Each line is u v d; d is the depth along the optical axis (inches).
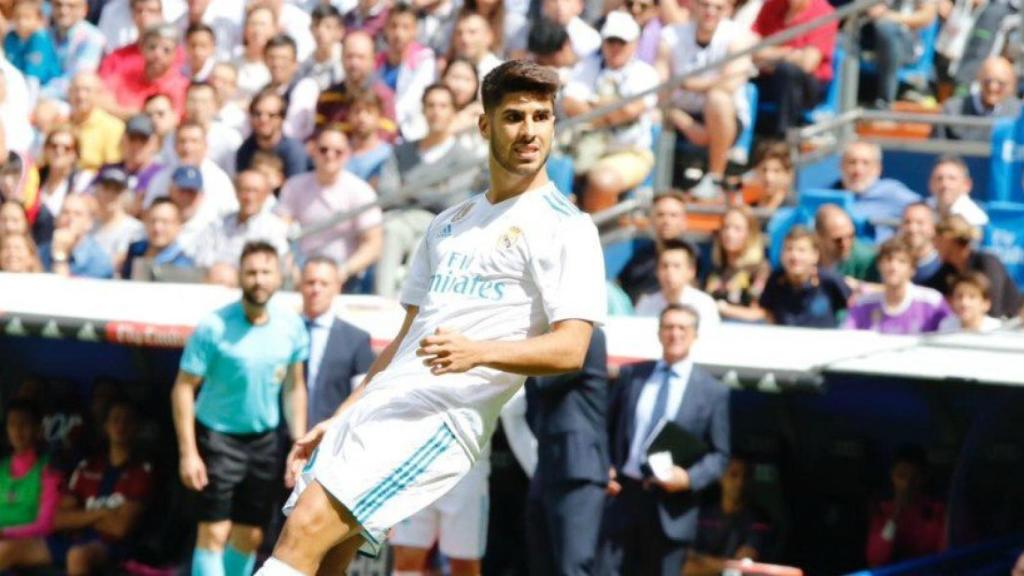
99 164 1272.1
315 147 1191.6
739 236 1087.6
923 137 1204.5
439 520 937.5
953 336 939.3
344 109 1266.0
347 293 1101.1
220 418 951.0
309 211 1155.9
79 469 1082.7
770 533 987.9
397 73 1277.1
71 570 1052.5
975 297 991.6
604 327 902.4
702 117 1150.3
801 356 933.8
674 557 916.0
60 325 997.2
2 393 1112.8
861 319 1030.4
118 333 993.5
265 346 944.9
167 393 1092.5
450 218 610.2
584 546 885.8
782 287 1050.7
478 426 595.2
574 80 1237.1
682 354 920.9
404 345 605.9
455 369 559.2
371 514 584.4
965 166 1138.0
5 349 1112.2
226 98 1315.2
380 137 1238.3
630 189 1132.5
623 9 1268.5
